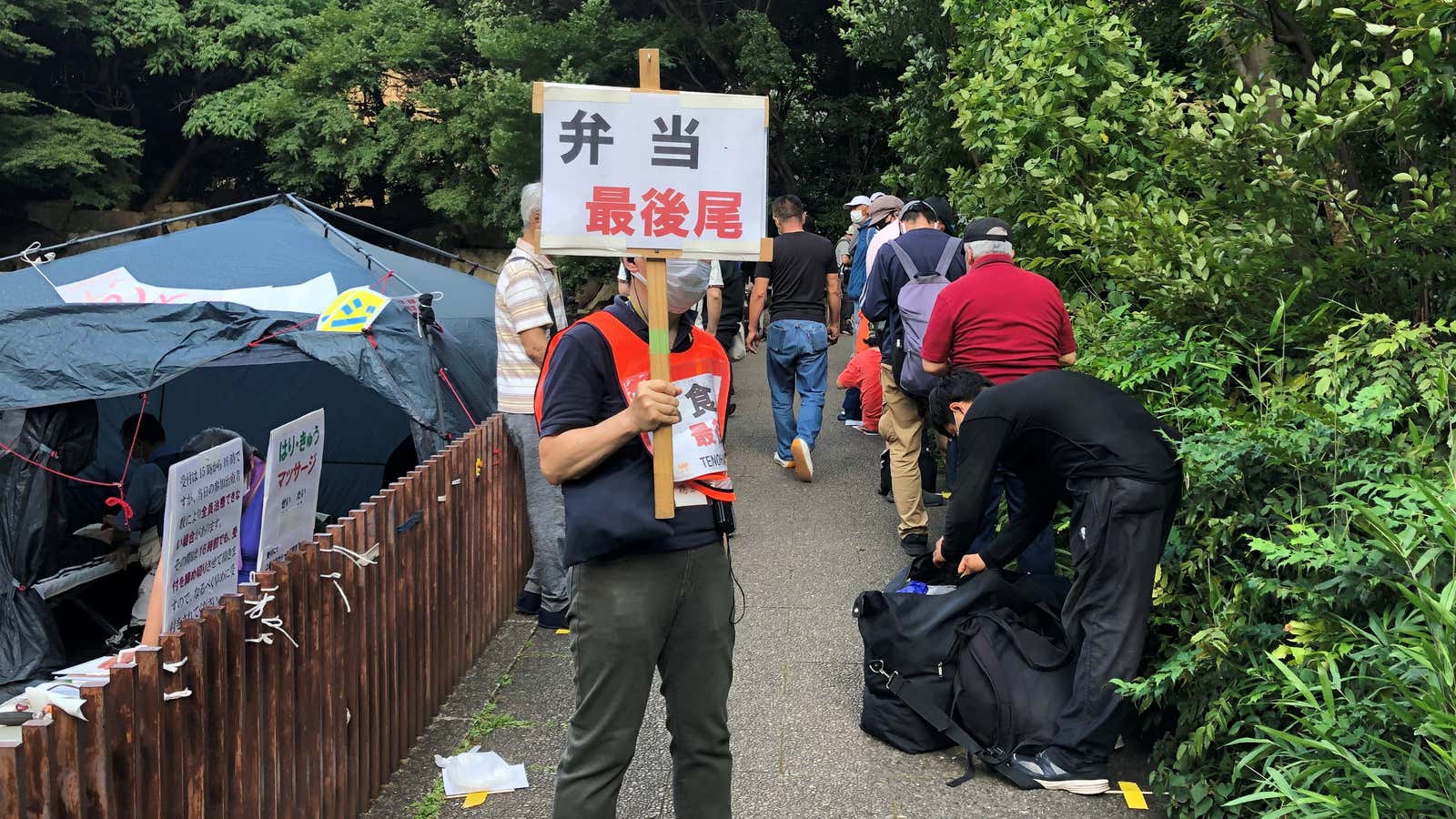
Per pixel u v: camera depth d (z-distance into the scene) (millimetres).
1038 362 4430
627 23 18062
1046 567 4461
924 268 5457
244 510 3879
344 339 5523
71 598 5688
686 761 2758
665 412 2441
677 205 2566
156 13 23406
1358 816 2379
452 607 4348
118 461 7250
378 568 3561
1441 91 3580
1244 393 4094
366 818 3408
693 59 19688
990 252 4512
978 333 4453
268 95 22469
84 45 24203
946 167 8422
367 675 3467
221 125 22359
